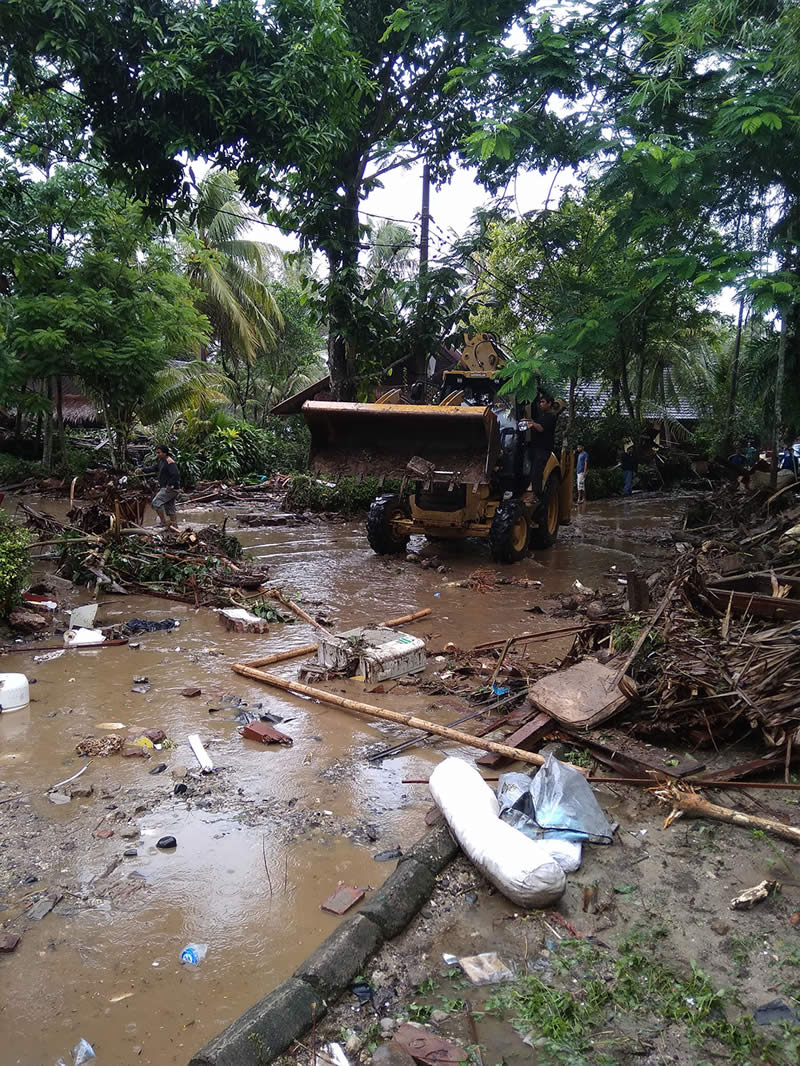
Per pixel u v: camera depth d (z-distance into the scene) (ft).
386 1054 8.32
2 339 50.24
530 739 15.31
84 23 27.45
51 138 40.24
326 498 51.31
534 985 9.25
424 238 50.57
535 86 25.36
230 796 13.89
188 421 71.72
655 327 71.51
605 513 55.98
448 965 9.69
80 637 22.52
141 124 30.19
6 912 10.57
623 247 26.17
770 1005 8.86
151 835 12.57
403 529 35.86
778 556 23.47
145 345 54.80
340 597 28.55
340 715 17.76
